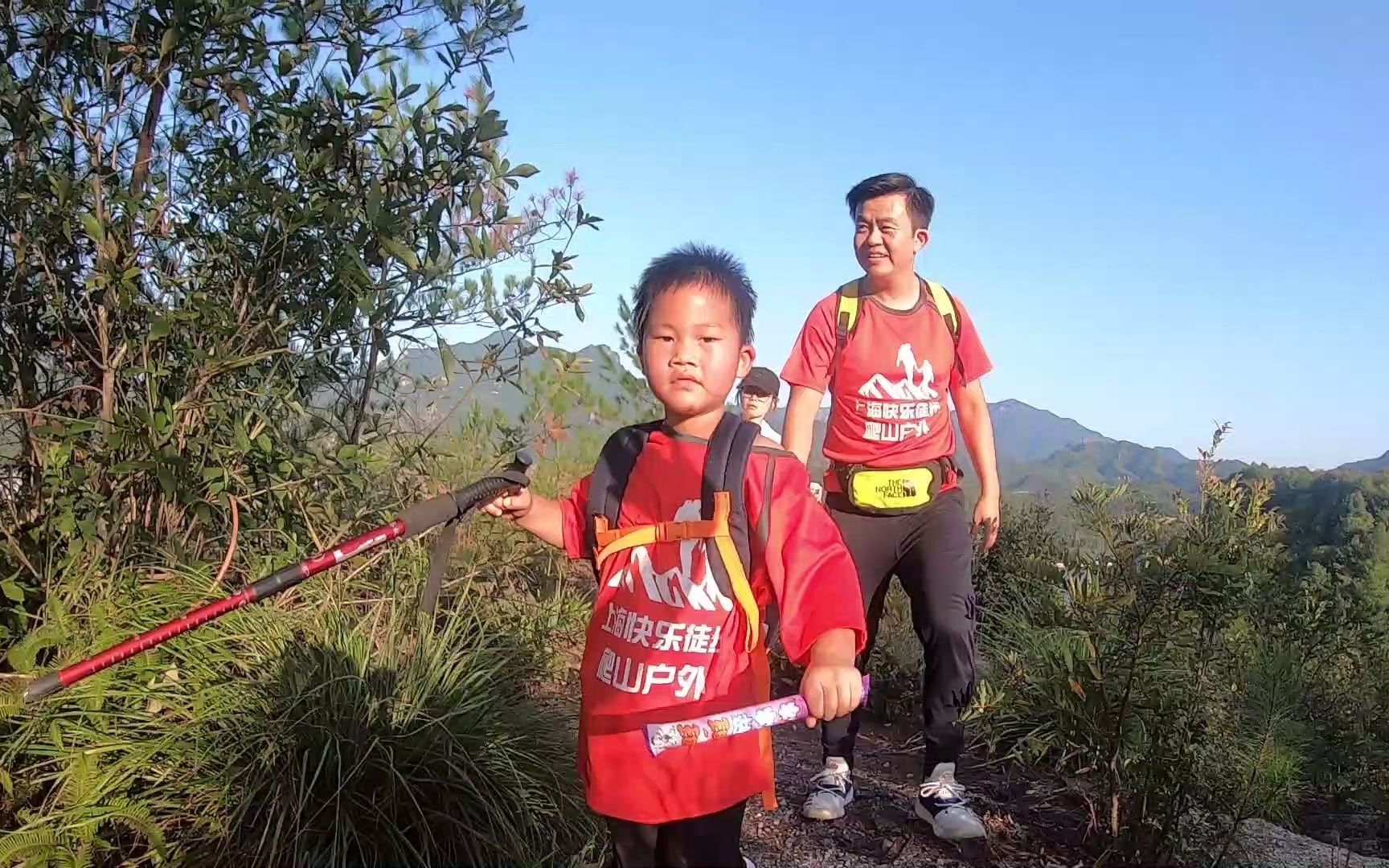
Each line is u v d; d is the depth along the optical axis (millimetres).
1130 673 3146
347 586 3777
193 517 3770
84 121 3580
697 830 2119
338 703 3098
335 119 3703
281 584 2240
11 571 3373
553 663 4391
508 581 4785
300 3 3791
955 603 3516
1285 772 3393
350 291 3639
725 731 1888
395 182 3842
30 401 3623
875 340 3570
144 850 2900
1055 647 3955
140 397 3662
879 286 3633
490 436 4871
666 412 2363
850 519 3637
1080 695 3223
